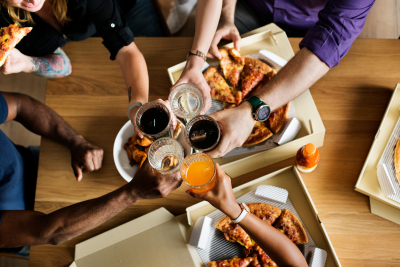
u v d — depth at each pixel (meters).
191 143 0.72
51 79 1.04
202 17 0.93
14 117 0.99
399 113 0.87
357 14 0.80
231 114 0.79
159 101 0.80
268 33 1.00
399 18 1.50
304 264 0.71
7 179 0.96
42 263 0.85
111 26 0.93
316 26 0.84
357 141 0.89
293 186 0.84
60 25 1.01
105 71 1.04
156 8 1.36
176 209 0.87
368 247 0.79
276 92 0.82
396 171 0.82
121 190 0.70
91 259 0.81
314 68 0.82
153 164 0.67
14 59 0.93
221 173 0.67
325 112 0.93
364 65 0.96
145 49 1.05
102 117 0.99
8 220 0.77
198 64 0.91
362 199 0.83
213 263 0.78
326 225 0.82
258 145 0.88
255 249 0.78
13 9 0.89
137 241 0.82
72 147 0.93
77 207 0.73
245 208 0.70
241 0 1.29
